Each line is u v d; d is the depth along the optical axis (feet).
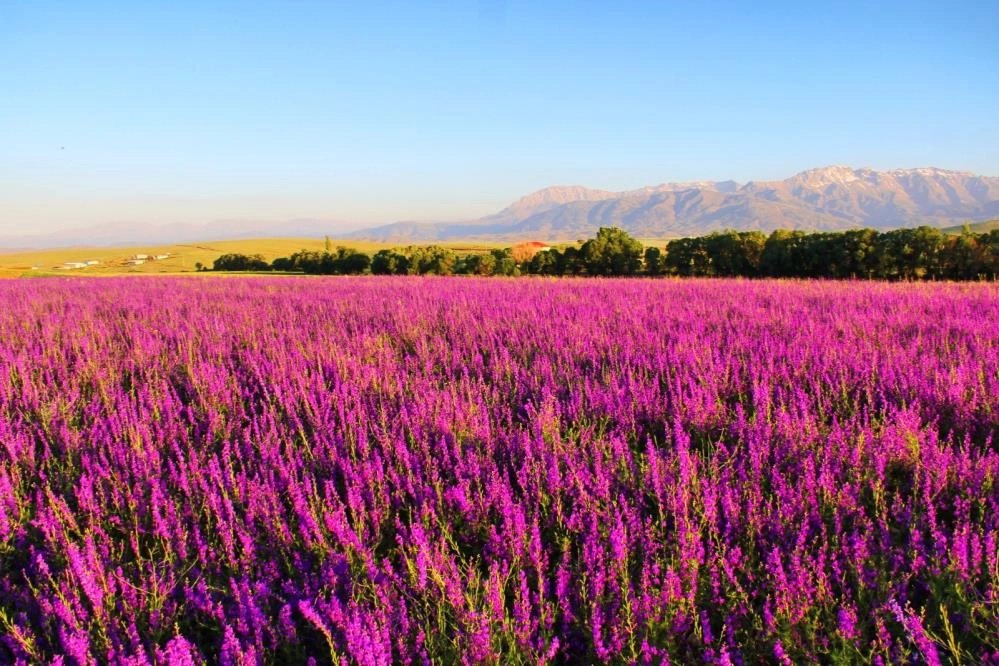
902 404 14.07
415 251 204.03
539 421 13.89
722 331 24.73
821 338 21.57
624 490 11.51
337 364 20.57
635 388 16.34
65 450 14.15
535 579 9.50
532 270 175.32
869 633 8.20
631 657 7.72
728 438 14.26
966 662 7.40
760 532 9.73
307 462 13.47
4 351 23.27
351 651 7.29
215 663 8.25
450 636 8.16
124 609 8.65
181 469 12.65
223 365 21.72
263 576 9.51
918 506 10.29
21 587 9.48
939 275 104.53
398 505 11.66
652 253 158.71
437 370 21.25
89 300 45.65
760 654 7.81
